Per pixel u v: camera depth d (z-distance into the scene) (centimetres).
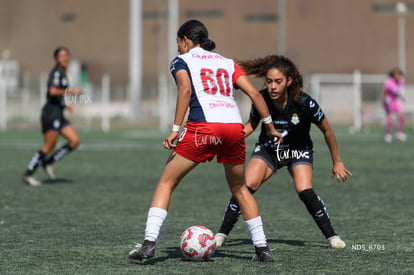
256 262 1741
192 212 2670
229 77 1716
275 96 1839
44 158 3616
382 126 11631
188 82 1652
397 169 4384
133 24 11475
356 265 1698
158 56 19600
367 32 19138
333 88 13388
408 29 19062
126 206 2845
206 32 1744
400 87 7538
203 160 1700
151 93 12862
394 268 1662
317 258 1788
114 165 4744
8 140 7712
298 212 2667
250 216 1753
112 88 13888
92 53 19950
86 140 7781
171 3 12631
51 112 3591
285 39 19238
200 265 1706
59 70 3553
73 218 2523
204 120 1661
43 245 1988
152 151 6078
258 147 1964
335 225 2345
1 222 2427
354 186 3506
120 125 11581
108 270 1650
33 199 3056
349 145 6756
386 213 2617
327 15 19225
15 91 13462
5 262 1745
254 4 19450
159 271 1634
